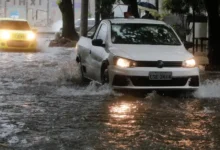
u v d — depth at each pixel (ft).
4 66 95.91
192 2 129.39
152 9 158.20
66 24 178.50
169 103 56.08
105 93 60.54
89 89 65.16
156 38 64.90
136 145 37.96
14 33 137.90
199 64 97.40
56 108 52.49
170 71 58.39
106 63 61.05
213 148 37.35
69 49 154.61
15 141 38.96
